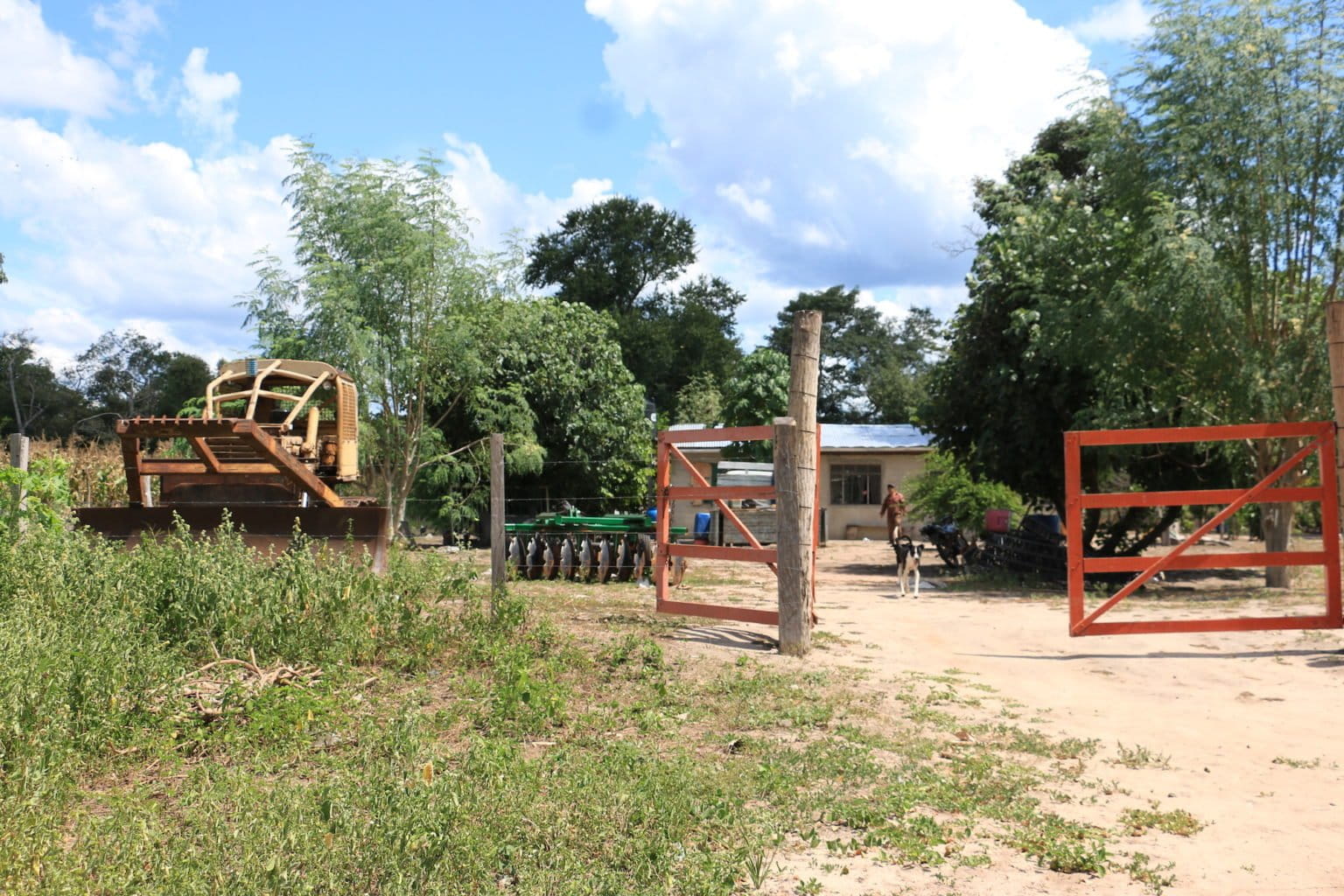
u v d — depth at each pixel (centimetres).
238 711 646
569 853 439
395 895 379
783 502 1002
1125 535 2334
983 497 2723
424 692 736
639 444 2888
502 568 1041
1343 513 1345
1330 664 990
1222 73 1717
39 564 822
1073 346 1870
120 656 642
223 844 413
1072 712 801
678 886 426
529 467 2434
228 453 1323
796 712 748
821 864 480
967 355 2244
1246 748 696
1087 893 455
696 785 558
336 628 823
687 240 6444
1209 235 1727
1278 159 1683
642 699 774
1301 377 1670
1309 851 507
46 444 1895
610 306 5869
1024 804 570
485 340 2412
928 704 809
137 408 6334
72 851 408
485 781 507
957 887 458
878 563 2670
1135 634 1188
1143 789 607
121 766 560
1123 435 1121
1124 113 1872
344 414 1466
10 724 516
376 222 2138
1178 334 1773
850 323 6894
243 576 827
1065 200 2048
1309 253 1705
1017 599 1645
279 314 2142
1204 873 478
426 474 2359
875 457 3844
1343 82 1650
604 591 1495
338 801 451
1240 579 2055
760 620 1042
